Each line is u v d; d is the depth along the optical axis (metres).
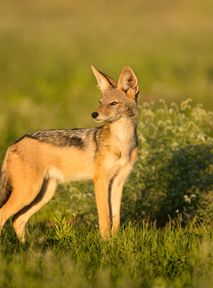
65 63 56.16
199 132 19.20
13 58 57.94
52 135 16.66
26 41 68.75
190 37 75.00
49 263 12.05
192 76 50.16
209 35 77.38
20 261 12.44
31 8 112.00
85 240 14.41
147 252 13.37
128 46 66.69
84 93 44.28
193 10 107.12
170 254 13.36
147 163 18.86
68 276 11.48
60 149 16.58
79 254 13.31
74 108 36.91
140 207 18.64
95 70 17.30
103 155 16.45
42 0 118.25
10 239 15.26
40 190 16.81
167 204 18.70
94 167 16.62
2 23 87.38
